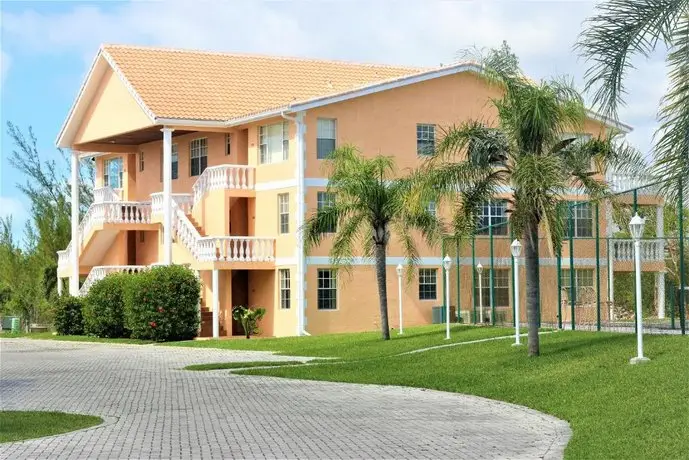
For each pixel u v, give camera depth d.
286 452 14.23
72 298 45.84
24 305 56.19
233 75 46.09
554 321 32.97
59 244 59.34
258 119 40.78
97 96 47.69
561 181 23.34
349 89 39.91
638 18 12.77
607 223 34.62
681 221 23.98
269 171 41.31
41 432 16.17
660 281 32.03
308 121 39.66
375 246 32.88
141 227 46.09
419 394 21.08
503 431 15.95
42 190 65.94
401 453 14.07
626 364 20.42
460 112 42.12
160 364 29.30
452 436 15.51
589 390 18.73
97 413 18.64
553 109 23.69
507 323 34.06
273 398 20.70
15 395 21.75
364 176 32.41
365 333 35.91
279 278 40.84
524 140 24.16
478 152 24.48
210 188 42.81
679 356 20.22
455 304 39.22
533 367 22.41
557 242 23.62
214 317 40.16
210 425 16.95
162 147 48.44
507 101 24.25
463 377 22.44
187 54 47.38
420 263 40.88
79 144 49.59
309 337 36.06
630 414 15.87
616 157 24.50
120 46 46.66
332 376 24.42
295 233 39.59
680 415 15.13
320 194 39.91
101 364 29.64
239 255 41.12
